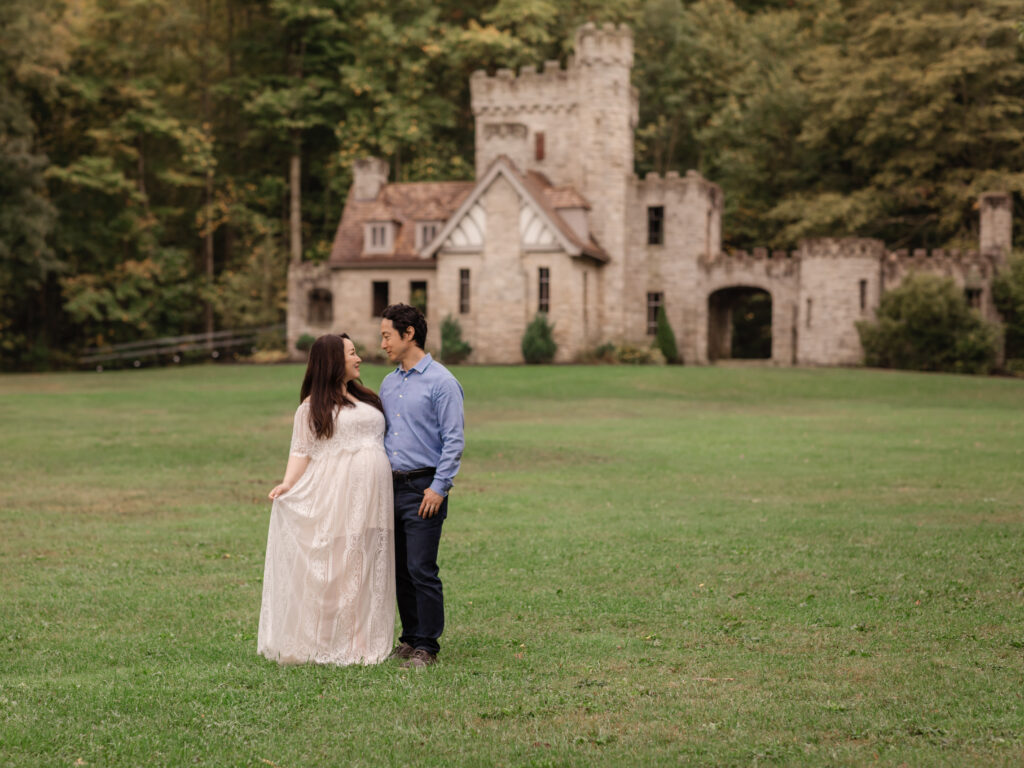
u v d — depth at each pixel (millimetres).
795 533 11344
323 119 55781
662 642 7016
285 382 37875
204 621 7766
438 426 6695
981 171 51531
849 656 6629
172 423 25125
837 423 25953
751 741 5039
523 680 6117
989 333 42375
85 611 8070
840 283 45656
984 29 49344
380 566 6605
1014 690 5828
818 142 54500
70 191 54312
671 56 59688
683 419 27359
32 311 55469
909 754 4824
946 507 13203
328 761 4840
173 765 4801
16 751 4945
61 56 48344
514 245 46062
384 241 49531
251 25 60125
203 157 53281
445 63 56312
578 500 14188
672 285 49469
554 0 57656
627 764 4750
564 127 49281
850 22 58312
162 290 54594
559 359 45719
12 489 15328
